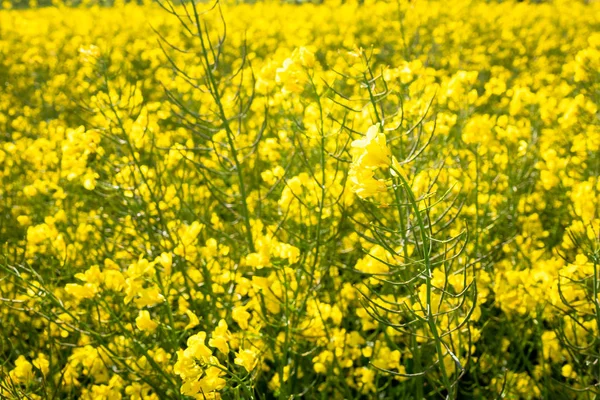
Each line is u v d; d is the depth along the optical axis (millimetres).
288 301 2918
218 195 4531
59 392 2859
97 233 4148
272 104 4656
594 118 4559
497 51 10297
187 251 3180
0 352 3189
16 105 8156
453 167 4004
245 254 3619
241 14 14148
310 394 3205
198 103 6535
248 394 2127
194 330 3434
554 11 12891
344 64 7605
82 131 3432
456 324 2703
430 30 11211
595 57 4668
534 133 4855
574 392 3000
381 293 3336
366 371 3027
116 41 11406
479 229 3635
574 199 3199
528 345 3523
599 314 2395
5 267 2852
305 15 13547
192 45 12102
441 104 4441
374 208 3514
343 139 3762
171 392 2914
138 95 3877
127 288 2562
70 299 3520
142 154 4176
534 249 3762
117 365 2979
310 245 3246
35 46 11023
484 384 3420
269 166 4785
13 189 4902
